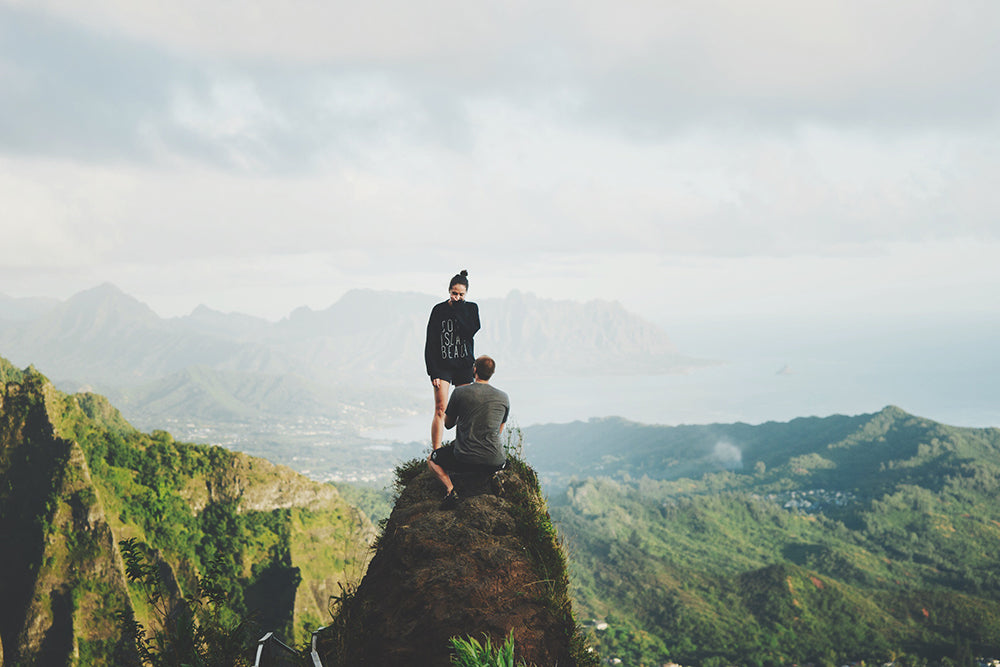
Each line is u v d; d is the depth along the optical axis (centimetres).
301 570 11588
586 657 512
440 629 500
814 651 17325
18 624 8506
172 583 9688
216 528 11744
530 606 526
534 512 628
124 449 11775
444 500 655
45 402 10562
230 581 10894
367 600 577
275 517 12612
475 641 452
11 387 10506
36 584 8719
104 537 9306
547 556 580
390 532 648
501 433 717
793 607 19962
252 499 12456
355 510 14225
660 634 18588
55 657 8388
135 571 699
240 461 12850
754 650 17412
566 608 545
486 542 580
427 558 565
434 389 778
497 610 513
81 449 10000
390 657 504
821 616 19500
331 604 614
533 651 494
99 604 8806
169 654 645
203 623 673
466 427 690
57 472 9606
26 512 9356
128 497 11075
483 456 675
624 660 15988
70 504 9406
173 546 10719
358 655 533
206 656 656
